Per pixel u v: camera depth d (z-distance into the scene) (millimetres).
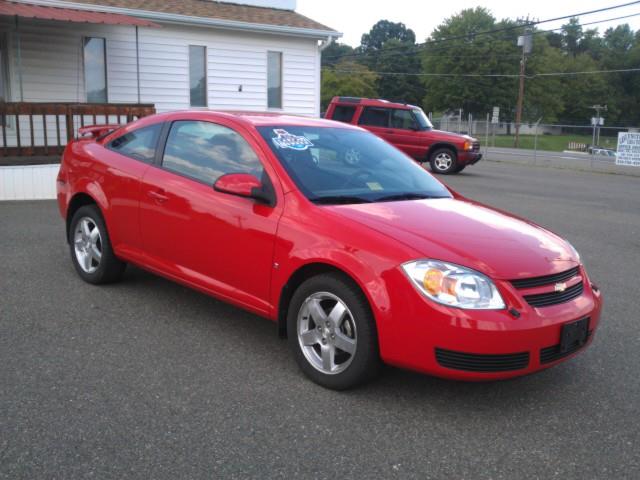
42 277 5969
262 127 4660
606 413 3723
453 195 4930
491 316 3404
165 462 3027
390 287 3527
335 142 4922
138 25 13359
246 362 4246
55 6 14523
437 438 3365
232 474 2953
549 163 26344
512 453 3246
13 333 4582
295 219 4035
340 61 92750
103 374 3971
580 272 4012
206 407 3596
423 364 3486
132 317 5012
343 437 3332
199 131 4957
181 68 17266
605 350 4734
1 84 14906
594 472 3094
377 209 4117
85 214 5715
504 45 74188
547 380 4164
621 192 15734
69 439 3195
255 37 18297
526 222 4516
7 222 8555
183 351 4391
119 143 5602
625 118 91688
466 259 3551
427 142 18734
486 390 3971
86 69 15820
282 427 3406
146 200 5043
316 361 3941
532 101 76562
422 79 81812
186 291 5723
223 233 4418
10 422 3338
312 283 3869
